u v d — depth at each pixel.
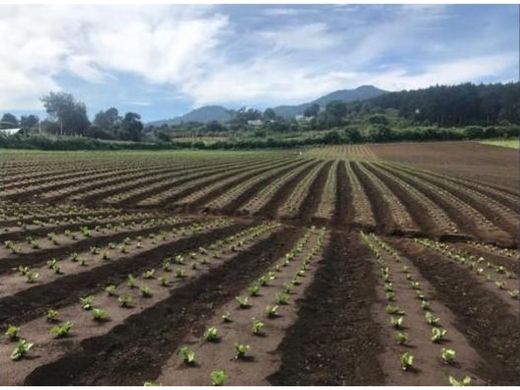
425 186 38.34
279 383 8.08
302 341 9.83
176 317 10.79
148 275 13.23
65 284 12.16
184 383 7.80
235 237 19.94
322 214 27.03
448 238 22.92
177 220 23.70
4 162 45.12
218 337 9.65
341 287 13.92
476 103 173.75
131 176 37.75
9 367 7.89
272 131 173.50
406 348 9.60
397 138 134.50
